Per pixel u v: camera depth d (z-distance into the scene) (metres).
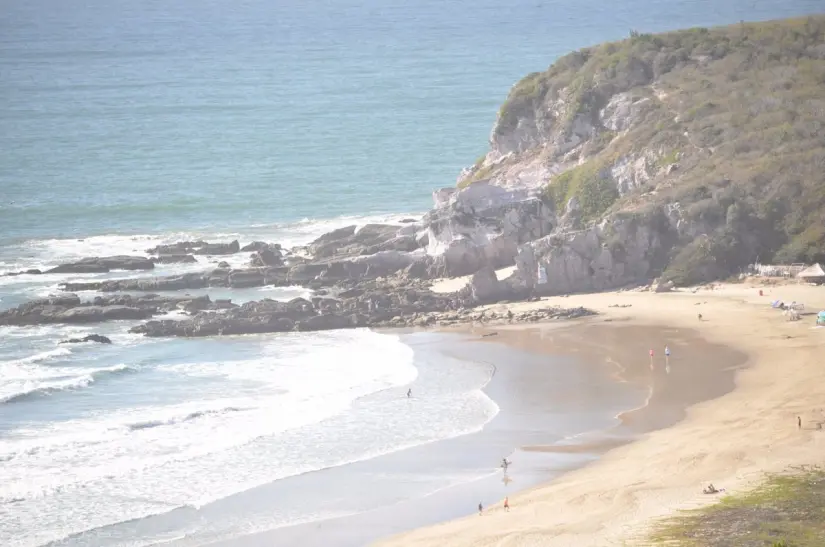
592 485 68.62
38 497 69.06
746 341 96.56
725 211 119.81
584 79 147.00
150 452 76.31
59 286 119.88
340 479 72.00
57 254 136.62
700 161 129.12
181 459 75.00
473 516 65.75
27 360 96.12
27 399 86.81
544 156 143.75
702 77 145.12
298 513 67.19
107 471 72.94
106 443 77.69
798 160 124.94
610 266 117.06
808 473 67.75
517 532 62.41
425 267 123.31
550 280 115.75
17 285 121.38
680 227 119.25
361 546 62.50
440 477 72.06
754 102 137.75
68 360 97.06
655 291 114.44
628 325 103.31
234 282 120.88
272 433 79.62
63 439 78.00
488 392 87.56
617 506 65.00
